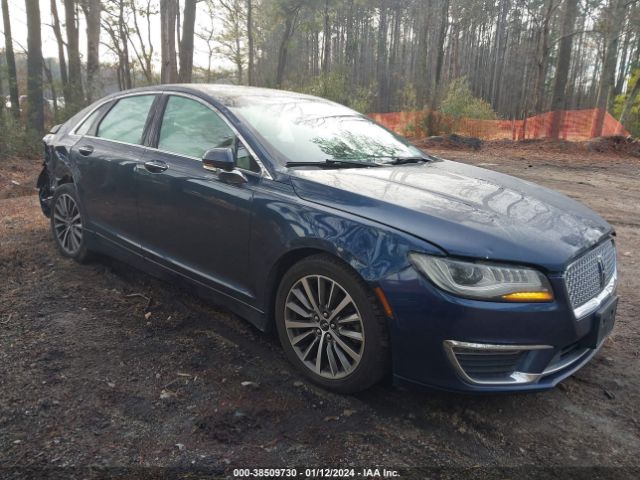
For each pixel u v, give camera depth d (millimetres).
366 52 62719
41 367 3096
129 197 4062
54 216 4988
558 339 2611
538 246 2648
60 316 3775
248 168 3352
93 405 2760
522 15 46594
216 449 2465
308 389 3004
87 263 4789
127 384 2971
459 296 2512
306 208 2975
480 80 67750
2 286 4254
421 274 2559
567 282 2639
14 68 16812
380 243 2678
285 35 31234
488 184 3488
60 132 5152
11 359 3164
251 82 29266
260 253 3186
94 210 4461
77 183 4590
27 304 3945
